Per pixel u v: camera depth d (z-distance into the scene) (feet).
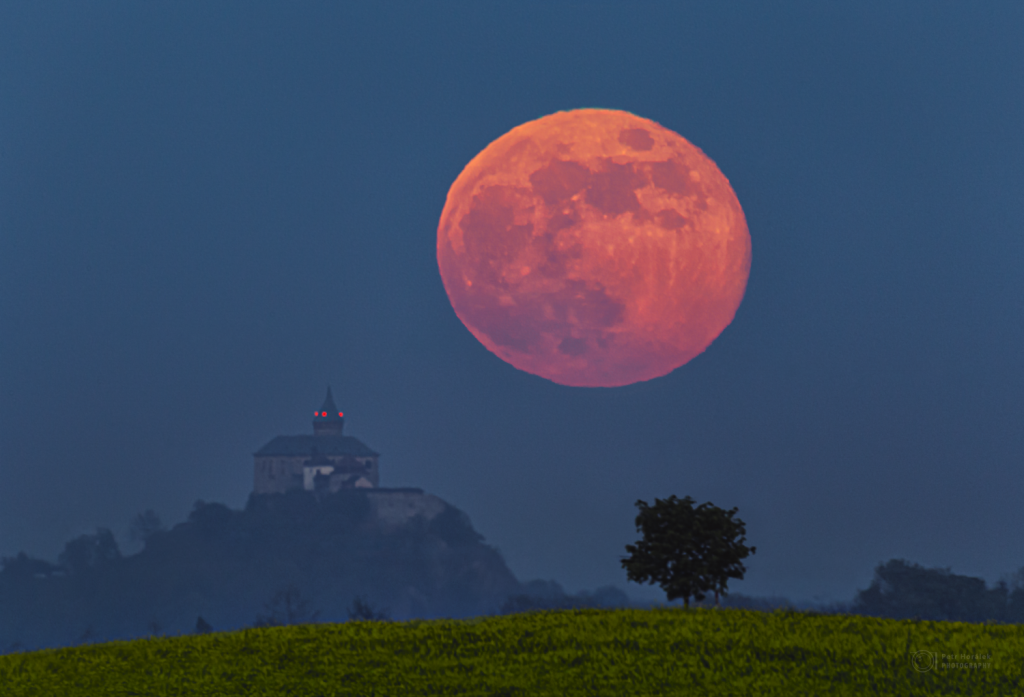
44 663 348.59
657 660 325.42
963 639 349.20
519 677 311.68
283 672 322.75
